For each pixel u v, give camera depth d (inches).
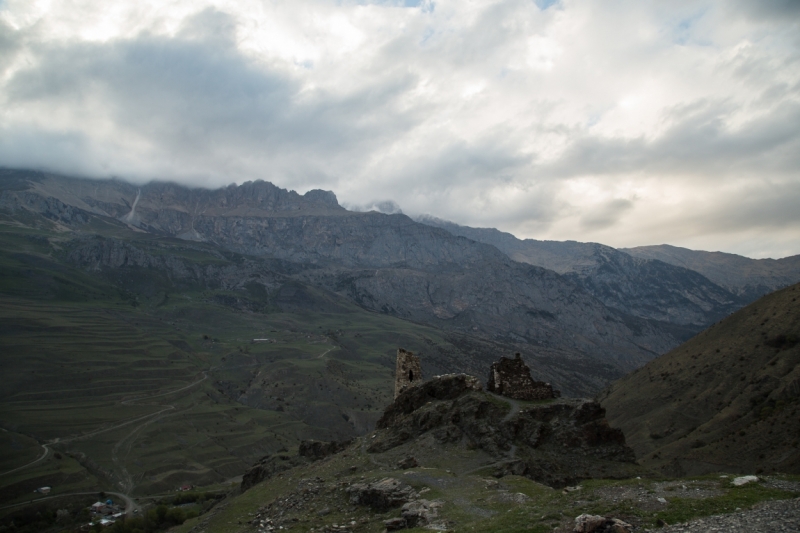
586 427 1946.4
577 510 1137.4
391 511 1498.5
